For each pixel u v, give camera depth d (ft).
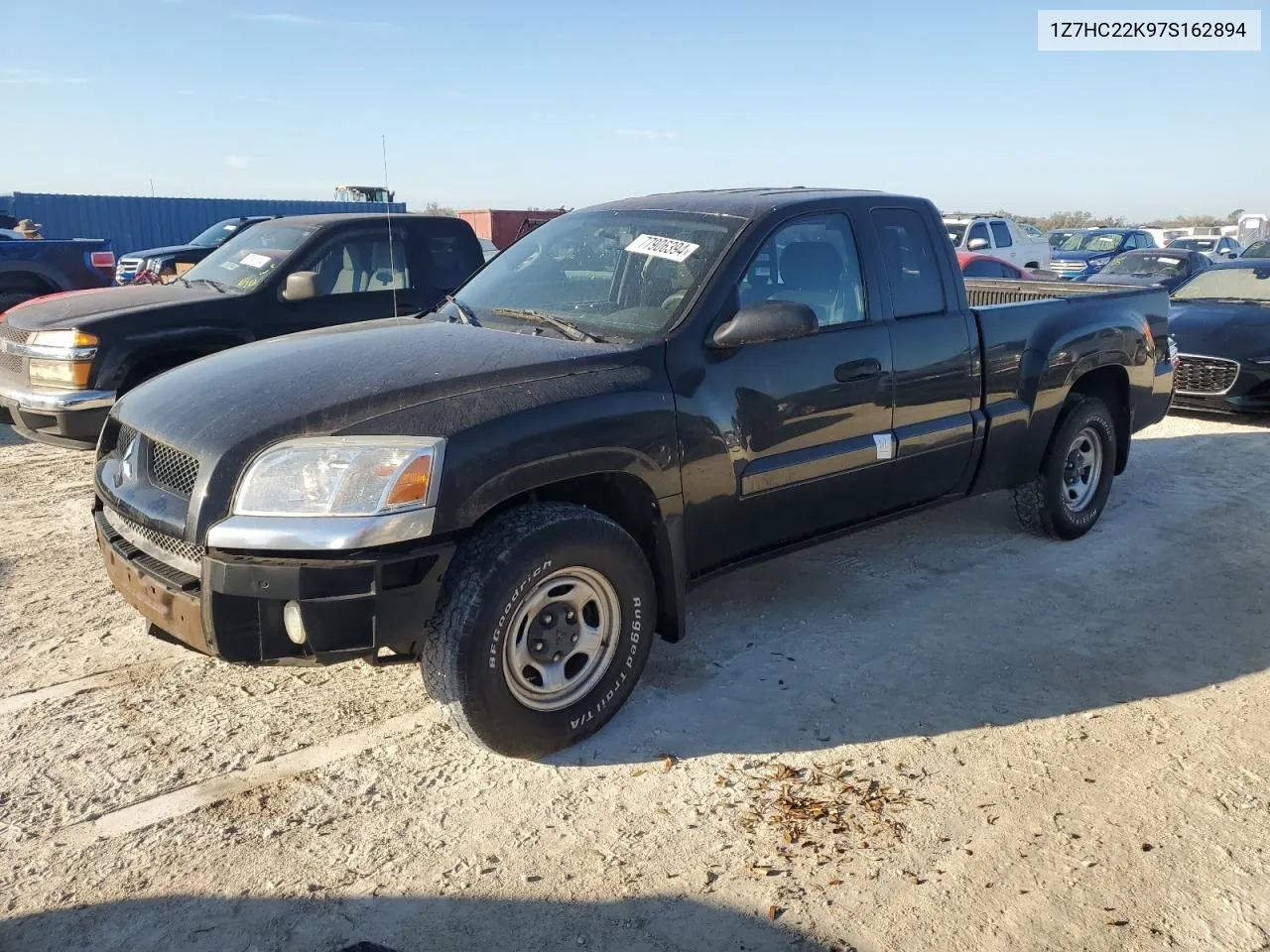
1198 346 29.89
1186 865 9.32
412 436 9.66
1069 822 9.95
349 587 9.36
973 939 8.33
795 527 13.53
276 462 9.50
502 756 10.90
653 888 8.93
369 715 11.89
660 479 11.43
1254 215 113.50
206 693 12.34
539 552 10.17
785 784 10.55
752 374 12.44
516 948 8.18
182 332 21.97
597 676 11.19
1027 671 13.25
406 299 25.61
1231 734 11.72
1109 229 80.38
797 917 8.57
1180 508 20.89
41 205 80.89
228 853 9.30
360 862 9.21
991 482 16.61
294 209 92.84
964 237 60.39
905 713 12.10
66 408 20.54
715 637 14.24
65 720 11.60
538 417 10.36
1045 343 16.78
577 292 13.64
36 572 16.15
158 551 10.32
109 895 8.69
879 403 14.08
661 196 15.30
